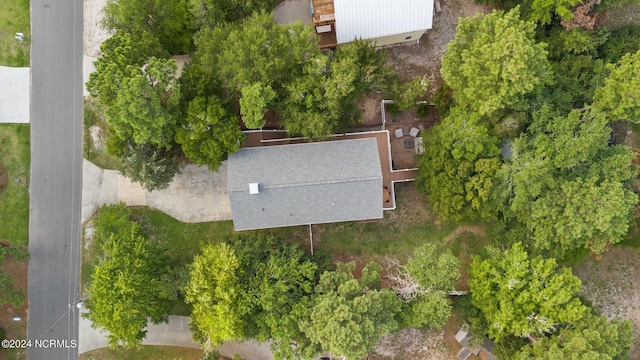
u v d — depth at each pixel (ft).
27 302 125.29
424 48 127.13
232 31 104.42
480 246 126.72
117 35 103.91
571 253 117.80
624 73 99.45
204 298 99.71
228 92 112.16
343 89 99.76
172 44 117.80
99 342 126.41
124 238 109.19
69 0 126.00
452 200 109.60
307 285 105.91
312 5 113.29
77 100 126.00
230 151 108.06
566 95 109.40
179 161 124.26
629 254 127.03
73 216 125.70
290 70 104.63
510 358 110.42
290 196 108.47
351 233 127.54
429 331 127.34
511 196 109.09
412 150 126.62
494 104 99.76
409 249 127.54
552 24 118.32
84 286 125.80
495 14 102.53
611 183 100.94
